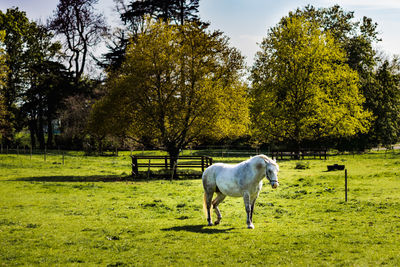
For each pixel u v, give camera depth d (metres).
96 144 56.09
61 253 10.14
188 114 31.20
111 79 33.50
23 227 13.22
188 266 8.90
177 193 21.70
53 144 62.75
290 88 48.12
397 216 13.57
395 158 41.53
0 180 28.09
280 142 59.03
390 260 8.82
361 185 21.83
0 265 9.19
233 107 32.62
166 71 30.95
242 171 12.44
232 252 9.83
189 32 32.47
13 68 60.03
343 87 49.03
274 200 18.50
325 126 48.59
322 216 14.33
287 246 10.21
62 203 18.47
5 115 55.66
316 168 34.62
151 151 58.75
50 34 64.12
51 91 60.84
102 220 14.46
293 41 48.94
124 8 52.81
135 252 10.12
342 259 9.01
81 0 59.66
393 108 58.94
